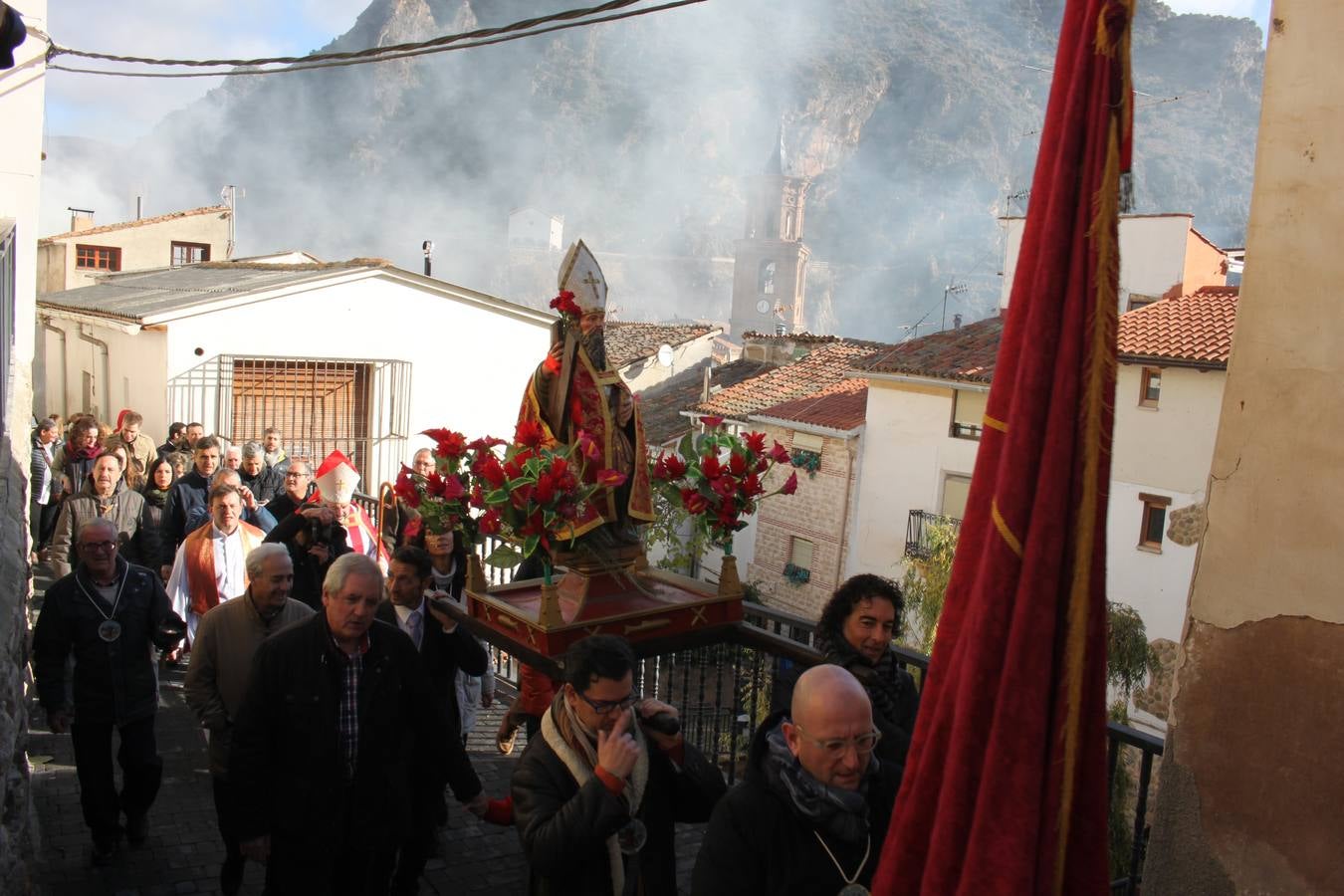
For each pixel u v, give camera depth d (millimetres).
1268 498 2115
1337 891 2010
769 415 26750
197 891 4496
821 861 2568
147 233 37500
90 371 18125
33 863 4414
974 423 23172
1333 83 2033
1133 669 17047
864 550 25172
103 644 4699
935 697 1910
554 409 4090
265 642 3754
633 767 2979
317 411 15344
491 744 6516
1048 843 1702
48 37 8555
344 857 3812
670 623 3898
